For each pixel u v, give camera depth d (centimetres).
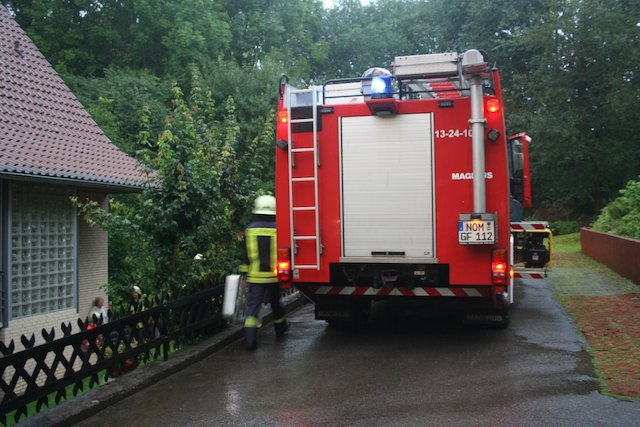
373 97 702
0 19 1389
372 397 545
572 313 945
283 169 752
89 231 1299
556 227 3416
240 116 2566
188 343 749
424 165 711
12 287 1034
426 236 711
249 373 648
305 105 739
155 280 807
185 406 542
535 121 3142
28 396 488
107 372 608
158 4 3103
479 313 805
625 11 3125
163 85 2745
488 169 691
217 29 3231
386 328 873
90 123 1373
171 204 776
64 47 3102
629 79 3091
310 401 541
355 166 728
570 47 3091
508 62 3697
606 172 3203
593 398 523
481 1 3753
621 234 1706
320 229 738
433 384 579
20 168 942
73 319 1166
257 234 771
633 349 695
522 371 616
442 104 704
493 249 692
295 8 4128
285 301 1088
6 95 1194
